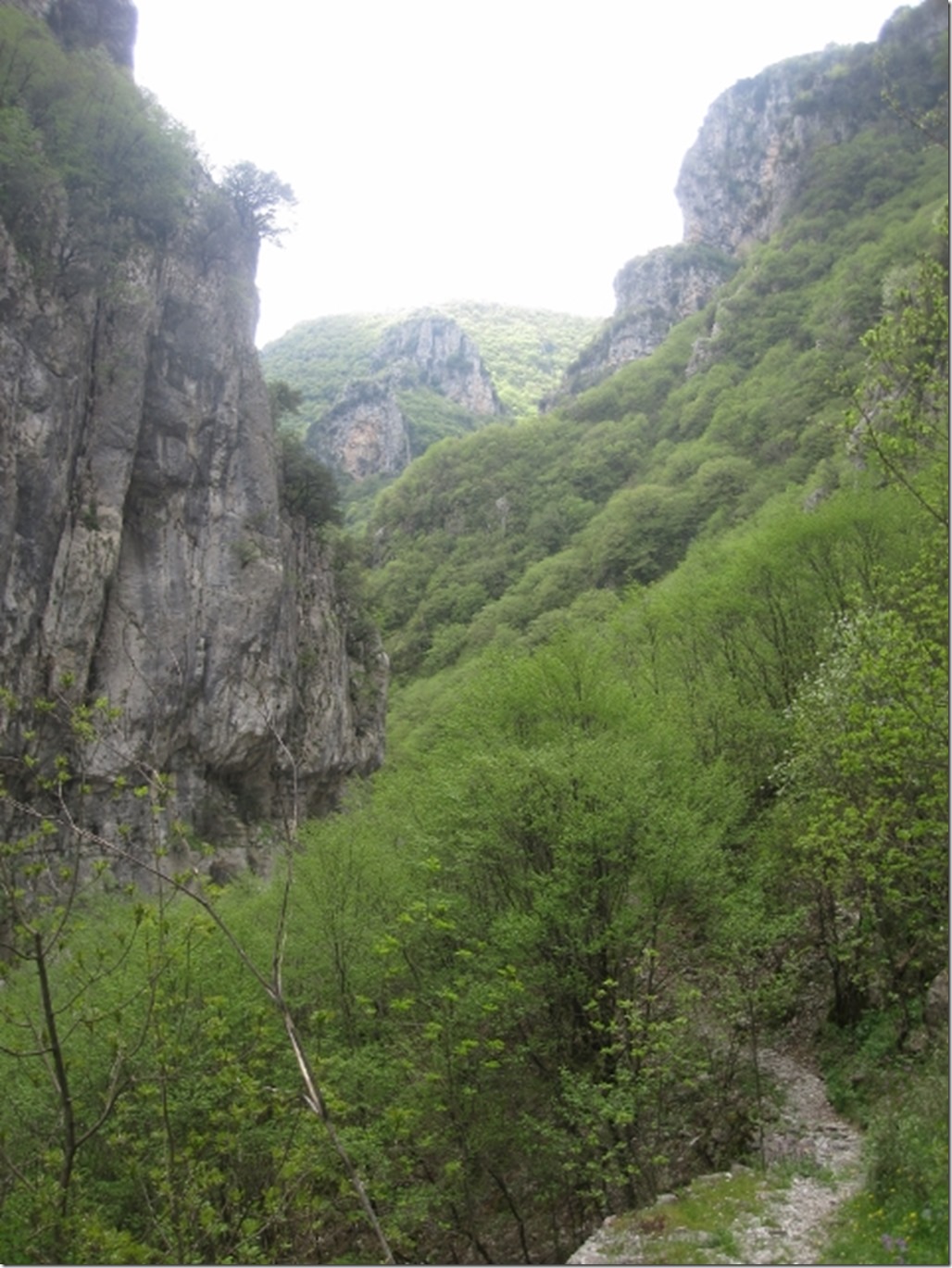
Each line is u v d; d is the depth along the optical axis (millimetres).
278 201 51531
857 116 134750
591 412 130375
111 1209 12750
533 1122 15422
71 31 46594
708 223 176750
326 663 51969
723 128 177750
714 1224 12344
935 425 14484
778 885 20500
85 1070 14133
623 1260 11797
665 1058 15906
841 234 117938
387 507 132625
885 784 15656
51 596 34375
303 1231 13555
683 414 110250
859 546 29234
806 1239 11695
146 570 39875
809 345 98438
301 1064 7746
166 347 42094
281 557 46281
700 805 20688
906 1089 15211
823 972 20500
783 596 30406
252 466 45375
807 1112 16453
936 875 15656
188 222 43875
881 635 16781
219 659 41688
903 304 14875
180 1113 13438
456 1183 16016
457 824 19297
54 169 37062
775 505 61031
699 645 32531
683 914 18594
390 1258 7324
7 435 32875
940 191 107812
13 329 33562
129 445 38656
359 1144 13570
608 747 19438
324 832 23234
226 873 39281
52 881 9180
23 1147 13820
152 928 12367
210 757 41188
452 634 92438
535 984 16734
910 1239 10602
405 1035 16969
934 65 111938
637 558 83938
